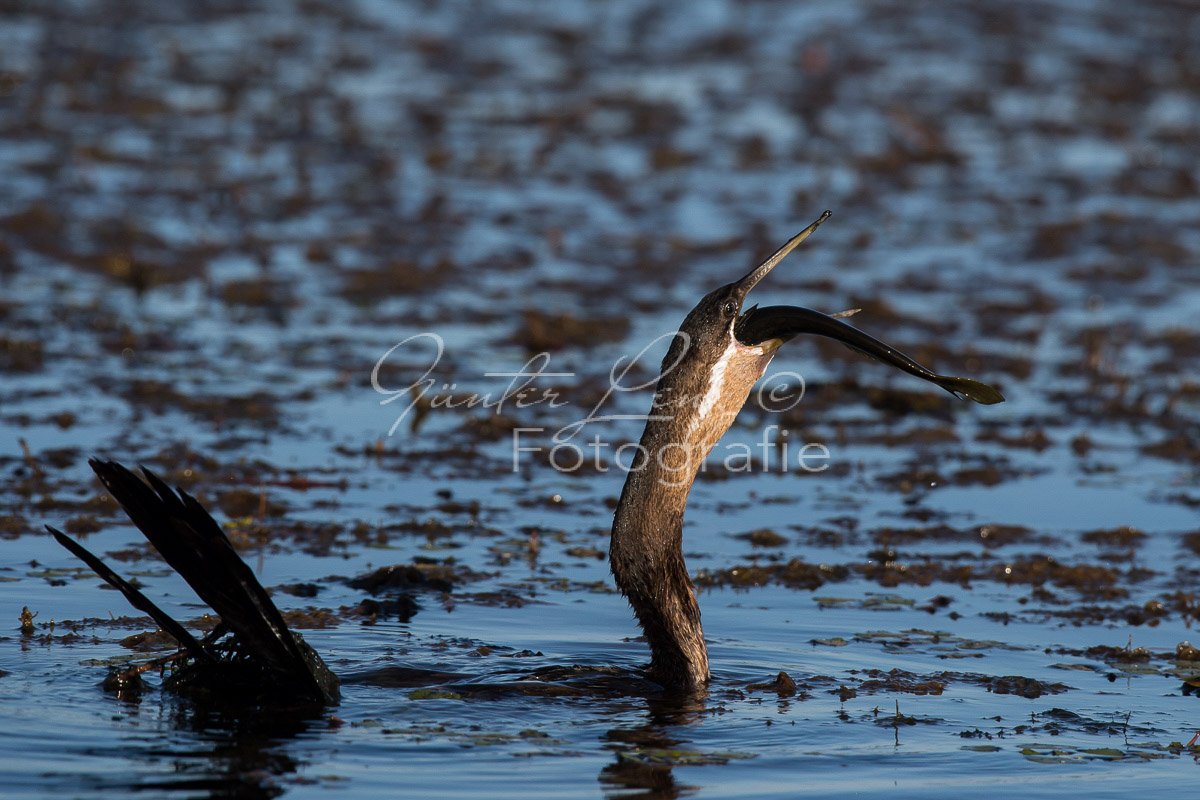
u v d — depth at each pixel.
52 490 11.80
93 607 9.26
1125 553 11.43
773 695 8.13
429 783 6.68
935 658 8.98
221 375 15.67
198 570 7.37
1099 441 14.62
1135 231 23.84
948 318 18.95
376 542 11.12
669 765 7.01
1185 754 7.40
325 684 7.78
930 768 7.10
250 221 22.48
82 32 34.38
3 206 21.95
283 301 18.64
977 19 39.28
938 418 15.34
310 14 37.91
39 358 15.79
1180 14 40.16
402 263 20.56
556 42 36.66
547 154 27.78
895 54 36.25
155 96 29.77
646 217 23.86
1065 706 8.16
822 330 7.98
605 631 9.24
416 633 9.07
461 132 28.89
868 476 13.41
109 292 18.77
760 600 10.15
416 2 39.78
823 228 23.53
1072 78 34.56
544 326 17.75
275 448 13.41
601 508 12.30
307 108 29.77
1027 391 16.25
